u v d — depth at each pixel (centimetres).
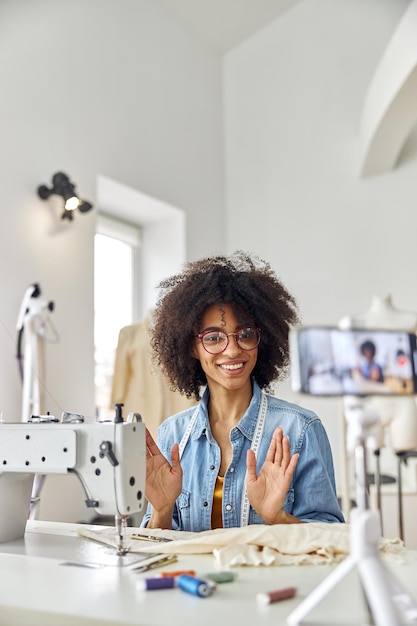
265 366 160
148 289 434
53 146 322
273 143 475
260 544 110
